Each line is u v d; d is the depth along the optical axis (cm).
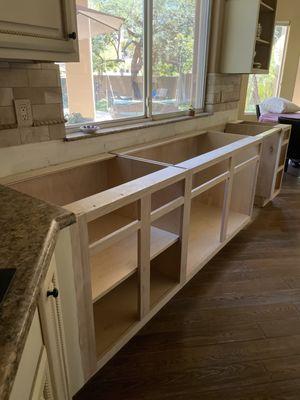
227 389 136
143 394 134
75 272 111
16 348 47
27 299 57
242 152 243
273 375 142
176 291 188
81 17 174
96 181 189
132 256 156
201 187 181
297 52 574
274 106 515
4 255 71
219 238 235
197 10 263
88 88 192
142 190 131
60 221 90
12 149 147
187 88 280
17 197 106
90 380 139
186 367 146
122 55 208
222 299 190
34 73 145
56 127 163
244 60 280
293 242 256
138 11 211
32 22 100
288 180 415
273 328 169
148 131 233
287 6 539
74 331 119
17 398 56
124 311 168
